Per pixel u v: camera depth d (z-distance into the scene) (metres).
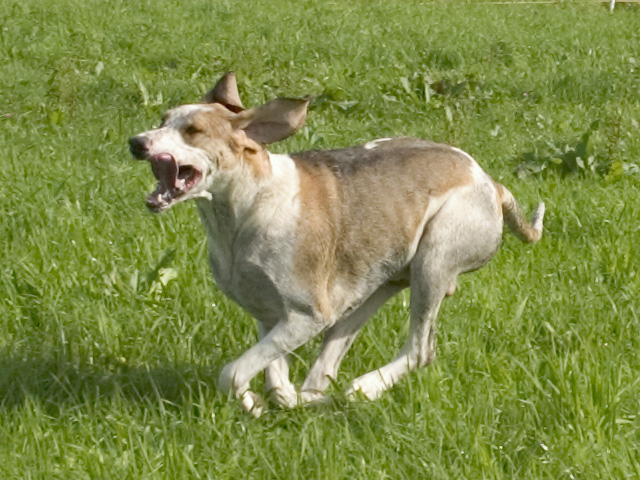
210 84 22.64
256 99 21.47
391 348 10.65
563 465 8.31
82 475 8.04
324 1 37.78
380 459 8.39
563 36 31.41
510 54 27.22
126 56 25.09
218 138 8.70
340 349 9.93
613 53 28.91
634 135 19.31
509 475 8.30
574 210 14.55
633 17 37.62
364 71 24.53
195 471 8.06
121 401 9.21
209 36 28.17
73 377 9.73
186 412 9.02
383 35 29.97
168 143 8.53
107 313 10.88
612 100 22.75
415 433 8.74
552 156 17.14
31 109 19.31
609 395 9.20
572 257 13.02
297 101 8.77
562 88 23.59
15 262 11.78
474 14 36.25
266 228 8.93
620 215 14.45
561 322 11.04
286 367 9.70
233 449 8.51
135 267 11.89
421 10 36.31
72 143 17.17
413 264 9.74
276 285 8.98
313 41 27.97
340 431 8.85
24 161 15.80
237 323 10.83
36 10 29.92
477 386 9.47
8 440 8.59
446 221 9.66
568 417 9.05
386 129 19.42
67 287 11.42
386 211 9.41
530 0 42.00
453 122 18.78
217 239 9.11
